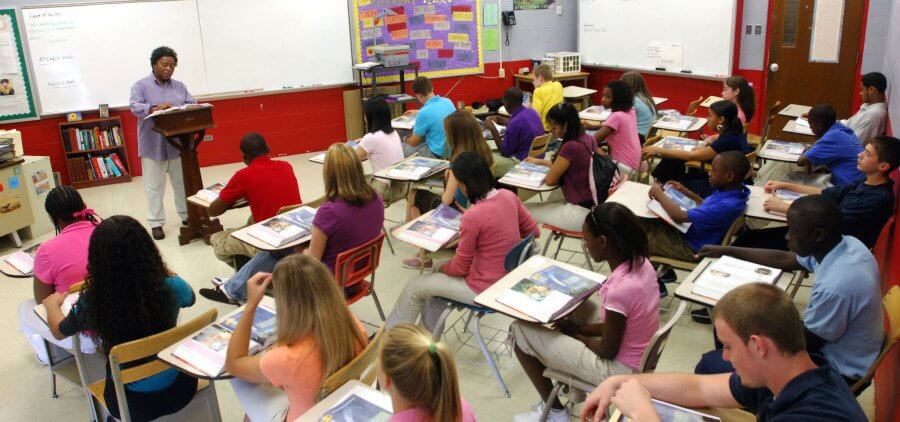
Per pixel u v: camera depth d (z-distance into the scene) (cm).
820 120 408
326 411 176
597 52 832
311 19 721
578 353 232
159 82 502
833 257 214
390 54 724
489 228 275
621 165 465
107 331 221
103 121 651
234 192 357
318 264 188
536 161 419
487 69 838
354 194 289
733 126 416
